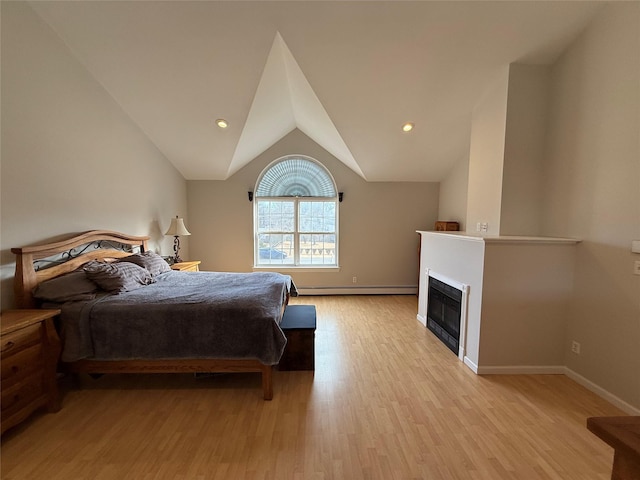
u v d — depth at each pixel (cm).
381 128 395
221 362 238
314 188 555
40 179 246
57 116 262
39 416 213
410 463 172
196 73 308
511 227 306
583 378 257
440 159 477
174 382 262
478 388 251
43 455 177
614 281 232
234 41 277
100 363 235
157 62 295
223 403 230
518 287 270
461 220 472
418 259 557
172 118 371
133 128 372
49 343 213
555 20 256
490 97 324
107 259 312
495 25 262
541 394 243
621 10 228
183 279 331
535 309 272
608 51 238
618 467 80
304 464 171
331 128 412
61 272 256
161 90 328
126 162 359
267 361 226
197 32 268
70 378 266
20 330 192
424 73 308
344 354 314
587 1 239
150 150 412
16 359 190
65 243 260
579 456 178
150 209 412
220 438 192
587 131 255
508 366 275
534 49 281
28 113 235
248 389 250
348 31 269
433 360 301
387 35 272
